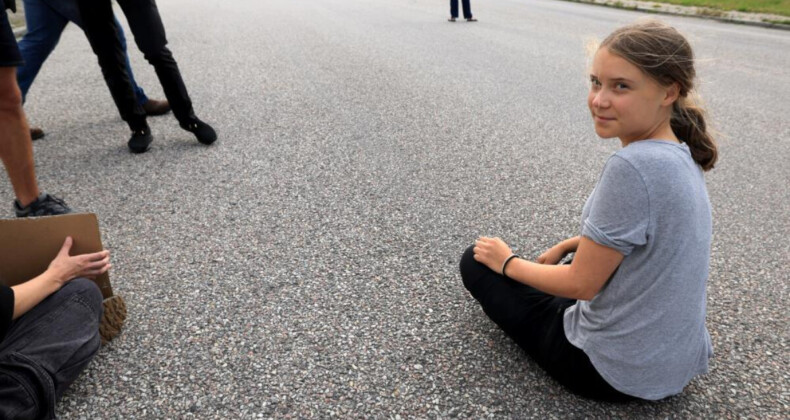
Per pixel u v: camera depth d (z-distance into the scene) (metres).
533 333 1.94
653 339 1.66
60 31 4.13
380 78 6.16
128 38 8.07
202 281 2.52
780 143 4.57
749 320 2.35
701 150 1.62
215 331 2.21
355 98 5.37
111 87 3.65
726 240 3.01
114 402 1.87
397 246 2.83
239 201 3.26
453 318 2.31
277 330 2.21
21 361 1.68
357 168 3.75
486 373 2.02
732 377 2.03
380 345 2.14
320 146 4.12
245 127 4.49
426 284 2.53
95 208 3.16
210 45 7.69
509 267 1.93
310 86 5.74
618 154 1.56
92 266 1.97
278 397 1.89
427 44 8.27
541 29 10.10
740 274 2.69
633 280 1.63
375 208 3.21
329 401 1.88
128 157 3.87
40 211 2.81
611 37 1.55
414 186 3.51
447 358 2.08
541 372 2.03
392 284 2.52
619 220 1.55
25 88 4.14
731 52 8.46
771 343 2.21
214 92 5.43
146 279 2.53
